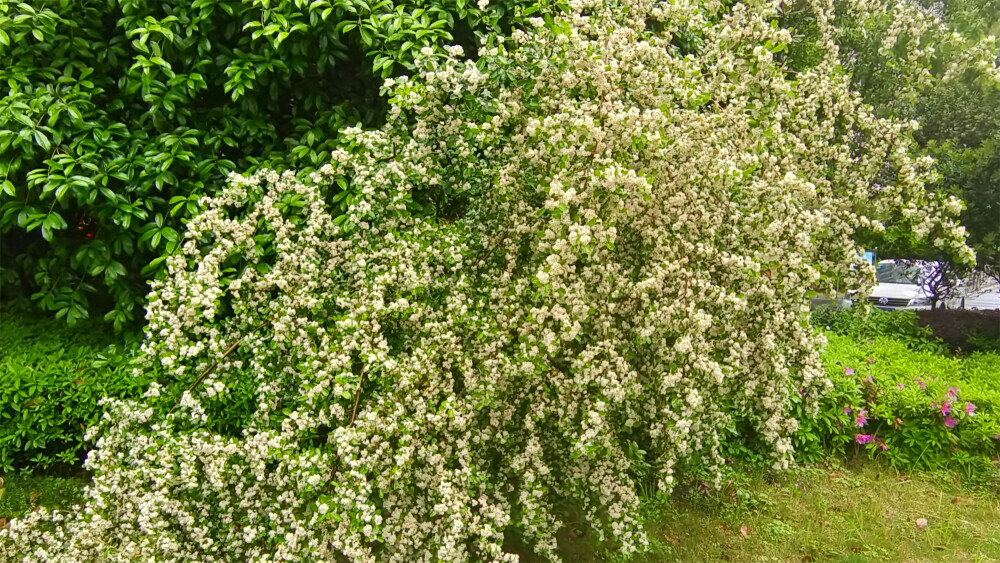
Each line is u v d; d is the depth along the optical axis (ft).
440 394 8.32
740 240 9.05
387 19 11.05
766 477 13.88
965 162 23.41
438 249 8.80
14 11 11.14
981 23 17.42
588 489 9.24
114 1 11.93
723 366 8.11
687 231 8.73
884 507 12.75
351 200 10.18
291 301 8.34
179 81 11.46
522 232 8.98
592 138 7.86
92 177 11.21
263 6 10.83
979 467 14.34
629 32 9.09
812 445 14.34
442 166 9.92
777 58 15.05
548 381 8.48
